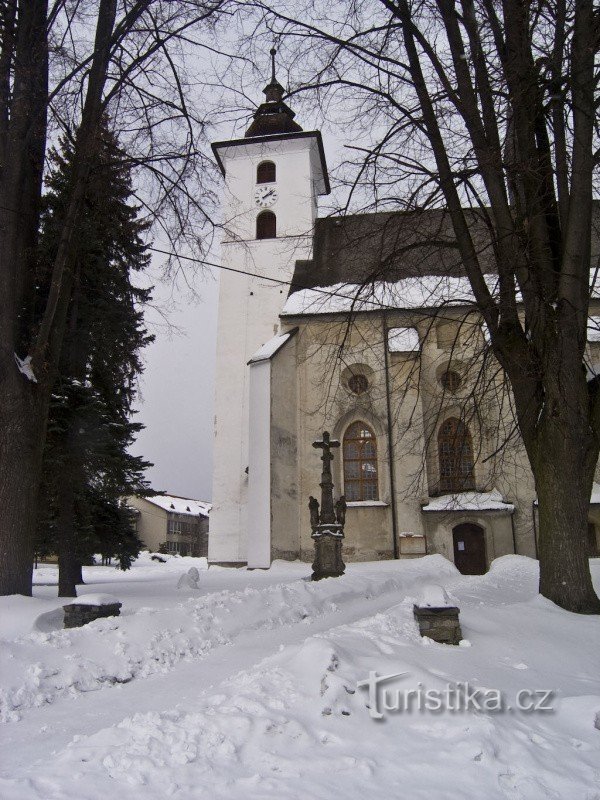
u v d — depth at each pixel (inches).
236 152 1572.3
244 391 1412.4
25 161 515.8
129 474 824.3
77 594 671.8
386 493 1154.0
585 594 408.2
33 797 145.6
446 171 474.0
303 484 1183.6
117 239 736.3
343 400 1203.9
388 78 492.1
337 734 184.2
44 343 487.8
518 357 448.5
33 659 279.9
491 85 430.9
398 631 304.8
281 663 239.5
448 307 592.4
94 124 496.4
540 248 440.5
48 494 705.6
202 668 308.5
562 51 418.3
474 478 1154.7
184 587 731.4
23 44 486.6
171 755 166.4
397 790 155.7
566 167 456.1
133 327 791.7
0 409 464.4
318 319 1247.5
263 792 151.3
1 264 473.4
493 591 575.2
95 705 249.6
